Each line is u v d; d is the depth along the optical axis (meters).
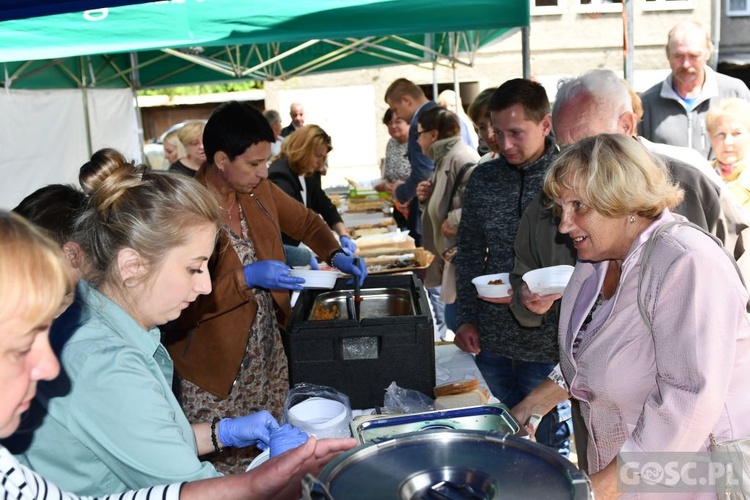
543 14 12.82
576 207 1.47
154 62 7.87
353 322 2.05
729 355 1.30
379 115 14.62
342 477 0.81
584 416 1.63
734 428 1.37
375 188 6.67
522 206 2.54
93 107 6.83
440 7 3.43
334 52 7.70
